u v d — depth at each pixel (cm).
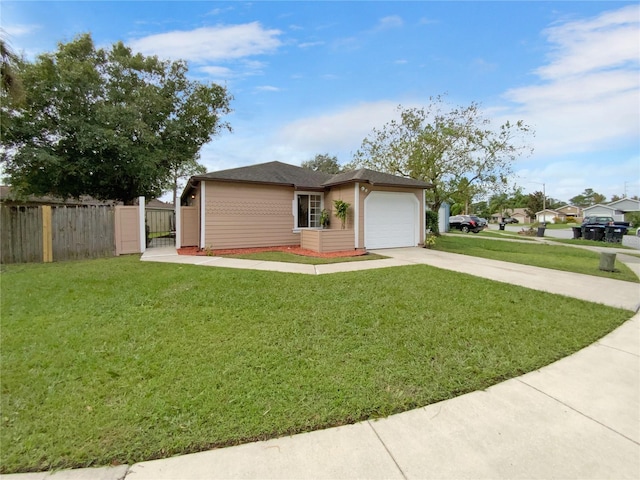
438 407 264
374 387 289
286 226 1312
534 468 201
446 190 1852
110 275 710
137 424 235
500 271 836
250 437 225
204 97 1822
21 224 937
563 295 609
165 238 1758
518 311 507
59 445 214
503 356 356
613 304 564
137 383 291
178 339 388
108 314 471
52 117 1411
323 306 514
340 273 761
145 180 1571
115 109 1380
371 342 386
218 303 523
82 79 1376
